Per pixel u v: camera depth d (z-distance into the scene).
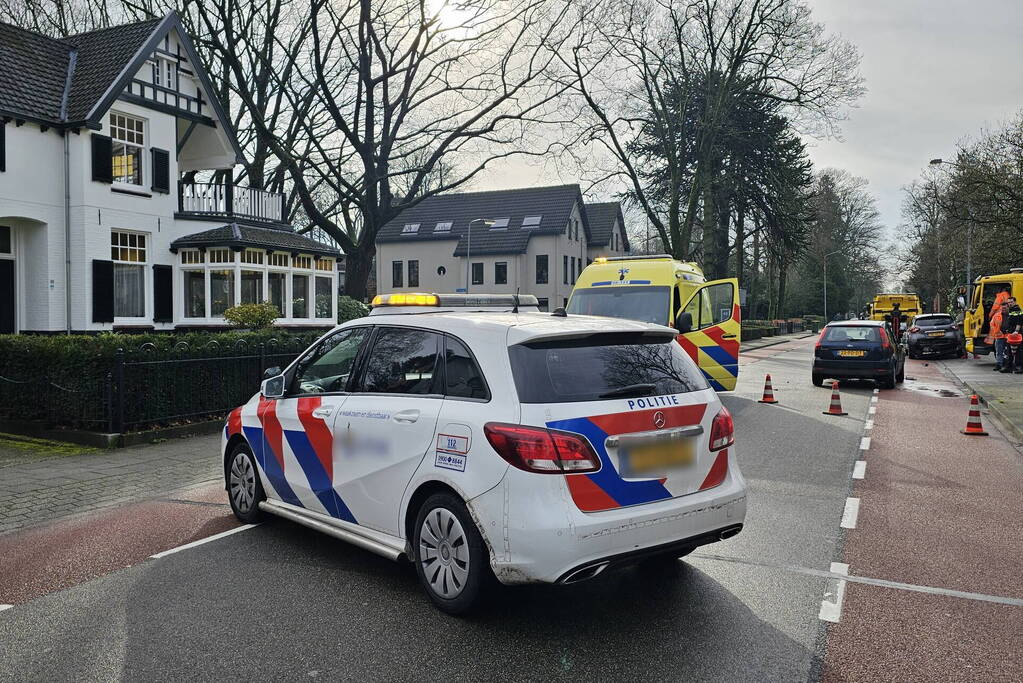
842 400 14.35
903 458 8.58
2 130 15.66
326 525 4.96
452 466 3.99
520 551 3.68
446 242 56.94
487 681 3.36
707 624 3.96
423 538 4.21
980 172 27.23
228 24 25.36
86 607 4.24
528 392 3.84
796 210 35.75
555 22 26.77
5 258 16.62
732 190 34.81
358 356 4.92
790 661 3.54
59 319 16.73
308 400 5.15
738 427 10.93
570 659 3.56
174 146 19.19
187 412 10.37
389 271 58.72
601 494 3.76
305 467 5.12
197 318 19.06
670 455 4.04
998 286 24.78
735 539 5.48
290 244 20.44
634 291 12.94
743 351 33.91
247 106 26.22
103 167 17.16
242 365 11.38
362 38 26.12
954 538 5.51
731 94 30.83
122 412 9.35
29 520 6.10
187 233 19.42
